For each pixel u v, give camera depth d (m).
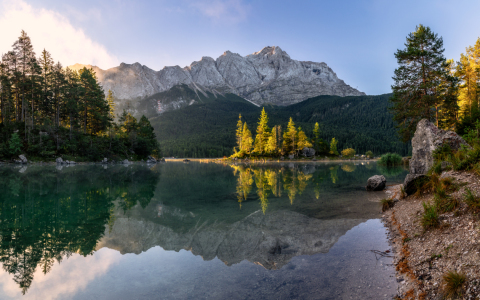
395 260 6.21
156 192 18.73
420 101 27.19
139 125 95.06
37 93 63.66
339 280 5.24
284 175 32.94
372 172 35.31
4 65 60.19
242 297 4.57
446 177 9.65
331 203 13.88
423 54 26.47
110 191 18.86
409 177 11.98
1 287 5.07
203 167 57.03
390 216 10.51
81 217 11.13
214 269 5.94
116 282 5.29
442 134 15.12
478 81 37.06
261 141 101.94
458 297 4.04
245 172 39.62
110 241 8.09
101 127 78.88
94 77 81.31
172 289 4.95
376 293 4.66
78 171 37.59
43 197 15.78
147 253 7.05
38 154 57.06
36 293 4.80
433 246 5.97
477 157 9.23
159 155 102.44
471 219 5.96
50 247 7.51
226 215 11.49
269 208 12.85
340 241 7.79
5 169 38.94
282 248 7.31
